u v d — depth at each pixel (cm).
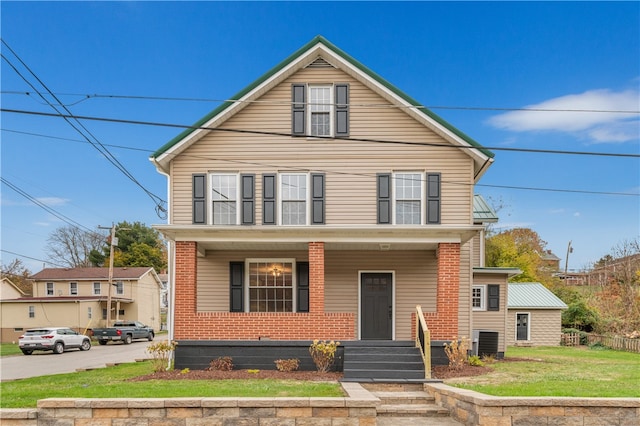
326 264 1488
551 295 2511
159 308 4809
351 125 1445
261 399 673
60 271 4303
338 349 1218
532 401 656
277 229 1279
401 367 1109
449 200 1409
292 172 1442
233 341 1245
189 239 1298
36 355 2428
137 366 1512
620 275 3069
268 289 1488
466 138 1412
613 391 810
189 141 1425
